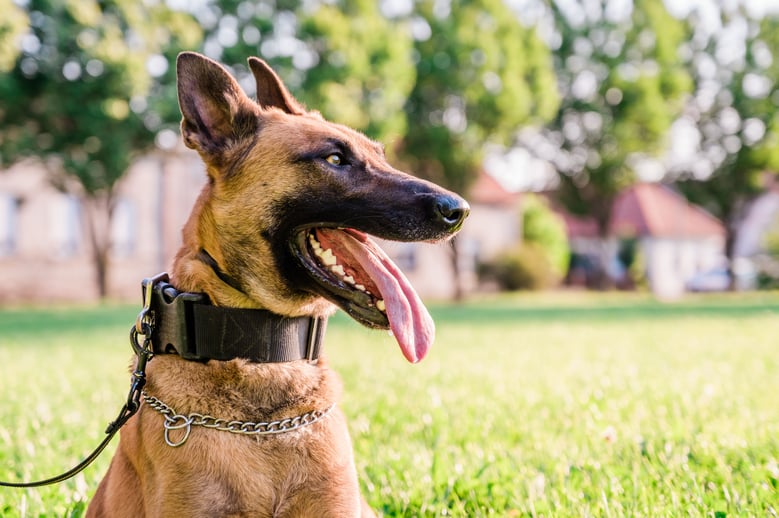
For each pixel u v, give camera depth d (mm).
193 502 2840
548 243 39594
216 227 3117
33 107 25344
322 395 3088
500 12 31172
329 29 25969
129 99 25266
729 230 49250
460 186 32969
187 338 2971
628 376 8242
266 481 2914
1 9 22391
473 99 30938
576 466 4480
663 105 39875
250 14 26078
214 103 3256
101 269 26797
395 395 6996
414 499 4023
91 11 24562
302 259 3100
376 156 3477
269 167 3146
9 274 27219
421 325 3055
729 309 24297
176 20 25781
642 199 50906
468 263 38062
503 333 14812
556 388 7418
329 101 25641
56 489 4316
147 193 29891
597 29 40219
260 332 2998
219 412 2914
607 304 29500
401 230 3205
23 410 6332
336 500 2996
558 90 41156
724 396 6793
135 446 3072
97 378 8344
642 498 3857
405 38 28031
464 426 5680
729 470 4305
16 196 27234
